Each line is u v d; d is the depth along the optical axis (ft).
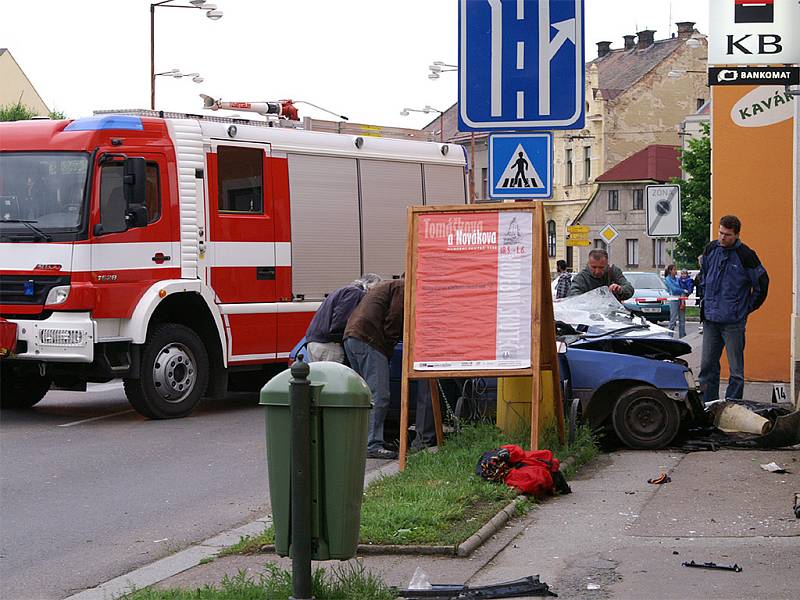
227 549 25.29
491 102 33.55
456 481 29.66
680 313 104.42
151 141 47.88
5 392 52.01
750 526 25.76
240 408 52.75
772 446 37.11
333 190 54.95
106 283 46.26
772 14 38.47
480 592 20.86
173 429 45.60
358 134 59.57
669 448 37.14
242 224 50.80
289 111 57.00
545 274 33.01
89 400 55.98
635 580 21.59
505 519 26.68
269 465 19.89
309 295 53.62
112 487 34.27
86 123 47.09
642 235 260.01
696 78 278.46
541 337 33.73
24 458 39.06
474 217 33.32
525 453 30.22
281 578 21.12
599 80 276.62
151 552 26.63
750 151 55.36
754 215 55.36
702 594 20.57
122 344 46.96
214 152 49.96
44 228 46.34
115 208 46.73
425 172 60.03
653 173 257.34
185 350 48.91
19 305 46.65
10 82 264.31
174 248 48.26
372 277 40.86
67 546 27.27
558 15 33.24
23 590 23.62
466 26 33.60
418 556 23.76
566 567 22.70
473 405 38.63
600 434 37.70
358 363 38.11
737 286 42.70
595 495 29.81
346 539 19.71
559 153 279.69
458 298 33.01
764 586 20.94
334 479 19.58
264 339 51.65
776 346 55.31
